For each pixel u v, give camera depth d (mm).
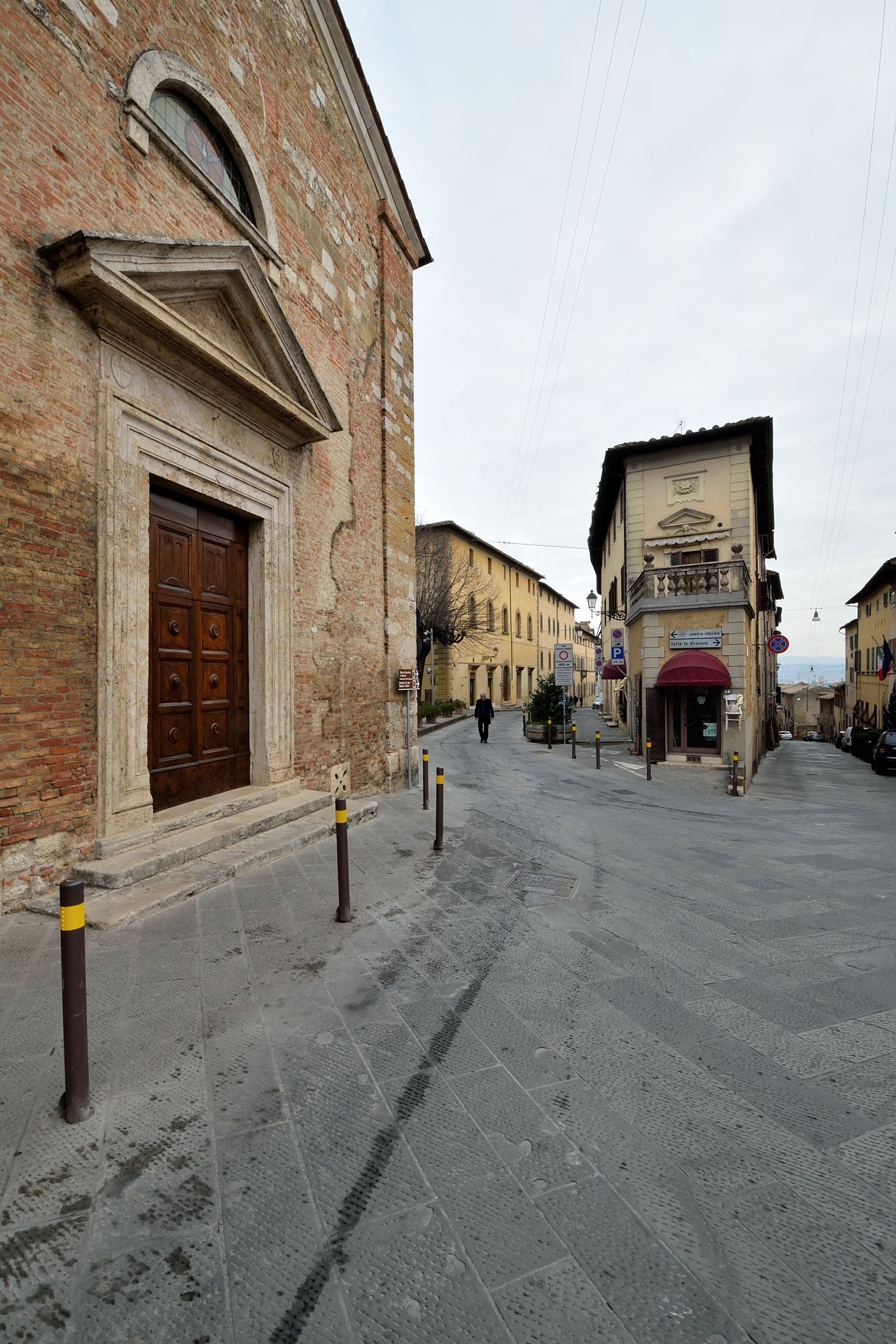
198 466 6586
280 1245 1931
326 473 9391
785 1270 1882
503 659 47094
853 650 47062
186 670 6816
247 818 6801
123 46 5680
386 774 11211
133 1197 2109
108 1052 2955
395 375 11750
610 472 21594
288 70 8609
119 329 5410
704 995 3721
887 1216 2100
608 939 4543
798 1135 2504
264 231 7922
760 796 14055
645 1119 2578
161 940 4238
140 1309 1717
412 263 12602
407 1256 1902
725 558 19031
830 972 4094
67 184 5070
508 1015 3404
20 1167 2236
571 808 10773
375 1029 3225
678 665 17625
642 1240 1979
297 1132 2445
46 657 4801
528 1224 2031
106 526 5309
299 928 4531
